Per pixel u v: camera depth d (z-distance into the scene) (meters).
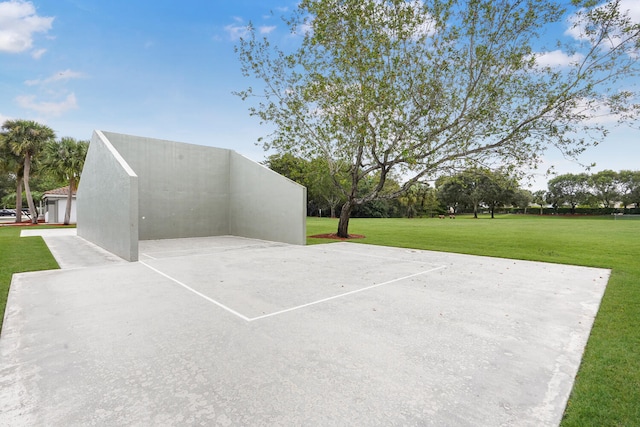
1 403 2.31
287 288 5.77
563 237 16.09
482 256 9.90
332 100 12.41
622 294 5.50
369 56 11.54
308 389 2.51
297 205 12.49
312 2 11.92
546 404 2.35
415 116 12.55
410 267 7.96
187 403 2.32
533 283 6.30
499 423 2.12
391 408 2.27
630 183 54.75
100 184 11.15
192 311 4.43
